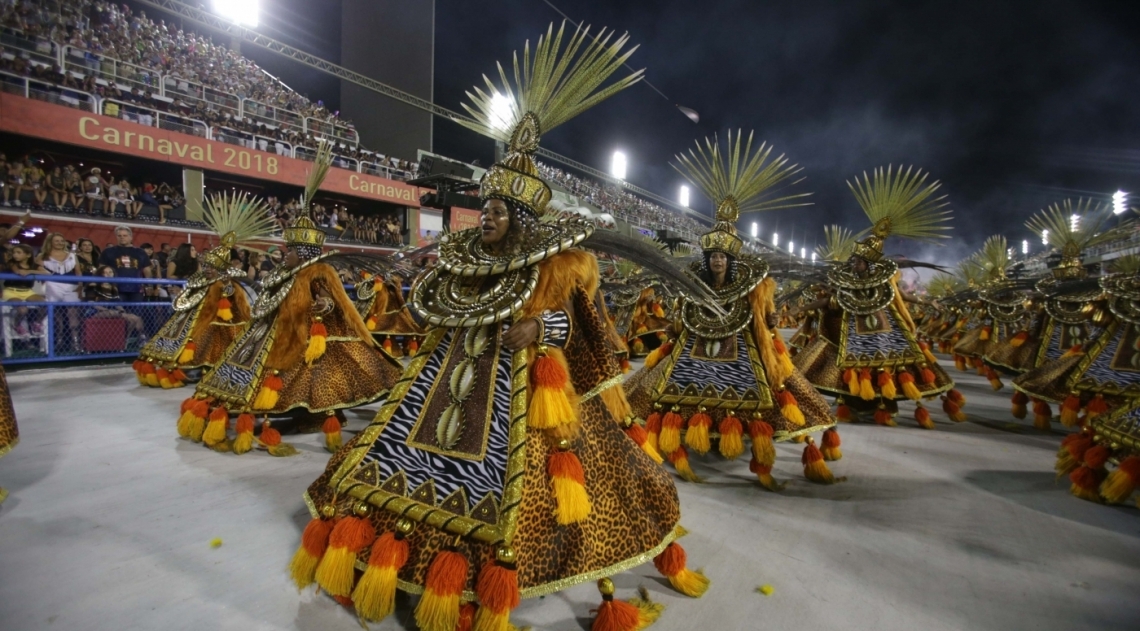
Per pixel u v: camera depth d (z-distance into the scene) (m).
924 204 5.45
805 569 2.74
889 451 4.82
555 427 2.13
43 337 7.58
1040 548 3.04
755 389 3.83
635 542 2.24
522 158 2.33
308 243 4.48
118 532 2.90
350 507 2.19
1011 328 8.66
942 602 2.49
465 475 2.12
